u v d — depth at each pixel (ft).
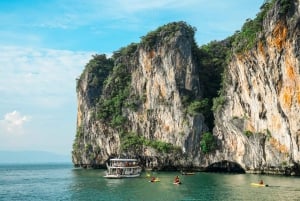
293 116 210.18
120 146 361.71
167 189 182.50
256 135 246.68
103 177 275.18
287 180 203.62
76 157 456.86
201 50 348.59
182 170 309.83
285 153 224.74
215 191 169.58
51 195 183.32
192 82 322.14
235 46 263.08
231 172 290.35
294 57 204.44
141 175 272.72
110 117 389.80
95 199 158.51
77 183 234.38
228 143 283.18
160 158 321.32
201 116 301.63
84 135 442.50
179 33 330.13
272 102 228.43
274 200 139.95
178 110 318.04
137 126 361.92
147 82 354.74
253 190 168.35
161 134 335.06
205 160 295.69
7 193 202.18
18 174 414.62
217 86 334.03
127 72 404.16
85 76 463.01
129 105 368.89
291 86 209.15
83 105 461.78
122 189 188.44
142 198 155.94
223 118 282.97
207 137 293.43
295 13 204.95
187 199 149.69
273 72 219.00
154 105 343.67
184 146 304.50
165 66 333.21
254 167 258.98
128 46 411.13
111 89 404.77
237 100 266.98
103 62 470.80
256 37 230.89
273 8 214.69
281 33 210.59
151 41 347.77
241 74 255.91
